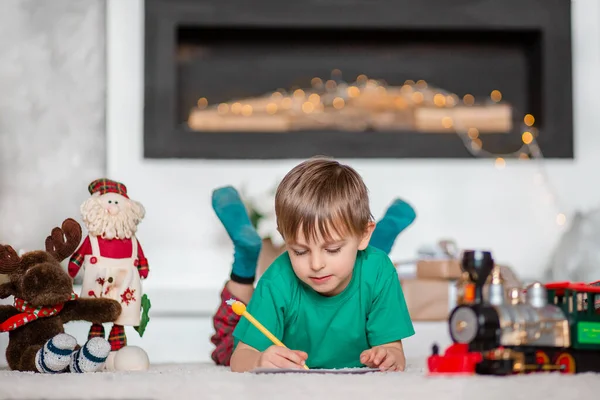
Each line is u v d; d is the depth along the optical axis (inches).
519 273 107.3
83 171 110.5
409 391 38.7
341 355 57.8
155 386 40.8
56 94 110.7
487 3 108.8
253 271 67.6
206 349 96.0
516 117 117.2
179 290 98.3
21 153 110.0
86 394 39.6
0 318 57.5
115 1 105.5
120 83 105.3
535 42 112.7
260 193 103.3
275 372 47.8
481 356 42.7
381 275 57.7
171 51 105.8
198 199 105.4
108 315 58.9
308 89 117.1
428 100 116.3
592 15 109.5
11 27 110.7
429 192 107.0
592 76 109.3
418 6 108.2
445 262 87.2
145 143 105.0
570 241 91.7
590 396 38.2
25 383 42.4
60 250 60.5
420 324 87.1
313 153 105.8
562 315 44.5
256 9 106.8
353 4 107.7
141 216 63.5
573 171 108.5
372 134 106.3
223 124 109.9
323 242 50.4
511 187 107.9
